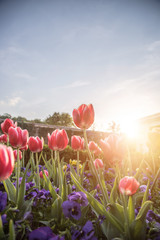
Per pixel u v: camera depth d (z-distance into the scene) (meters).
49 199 0.43
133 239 0.30
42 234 0.28
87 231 0.30
